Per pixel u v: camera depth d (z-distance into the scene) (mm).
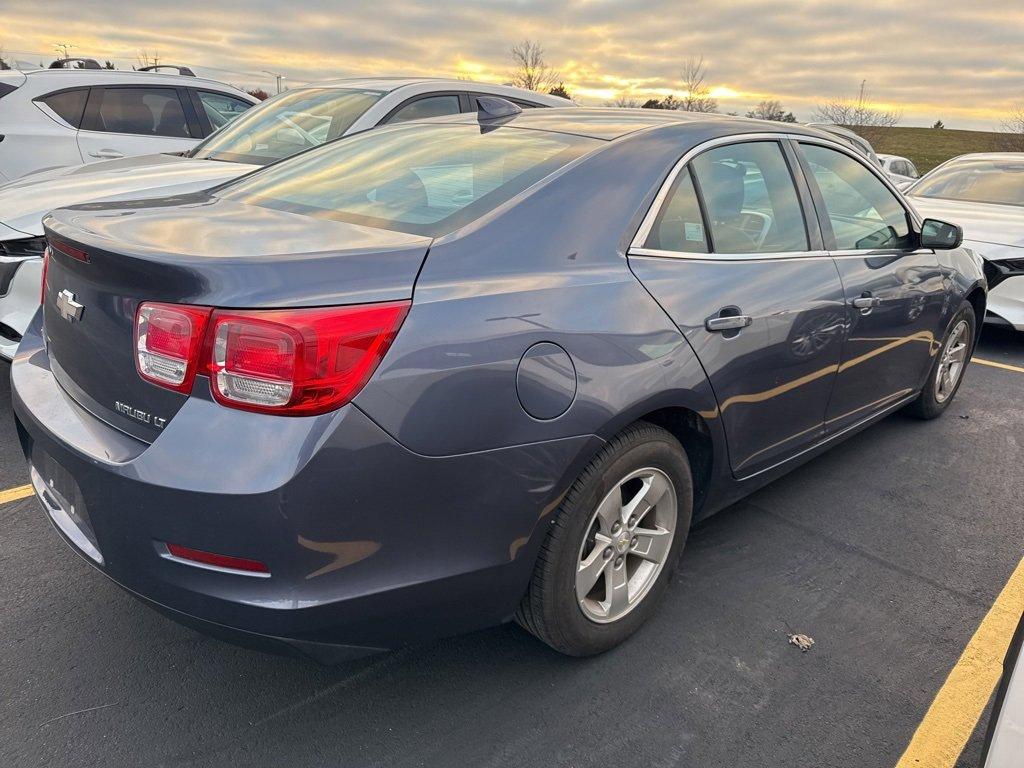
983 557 3174
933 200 7582
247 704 2232
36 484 2400
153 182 4531
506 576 2064
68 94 6609
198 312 1731
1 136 6270
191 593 1801
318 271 1798
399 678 2359
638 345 2238
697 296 2467
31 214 3918
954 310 4211
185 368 1750
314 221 2266
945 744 2180
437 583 1933
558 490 2078
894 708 2309
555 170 2363
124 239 1962
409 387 1796
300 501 1693
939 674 2461
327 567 1774
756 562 3055
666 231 2502
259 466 1677
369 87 5652
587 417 2088
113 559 1908
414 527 1864
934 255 3988
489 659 2455
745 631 2629
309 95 5828
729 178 2797
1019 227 6348
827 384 3174
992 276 6230
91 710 2182
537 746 2117
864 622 2709
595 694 2314
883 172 3797
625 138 2574
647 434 2334
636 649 2518
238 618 1783
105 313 1934
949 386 4633
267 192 2695
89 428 1983
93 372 2016
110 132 6785
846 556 3129
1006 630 2693
